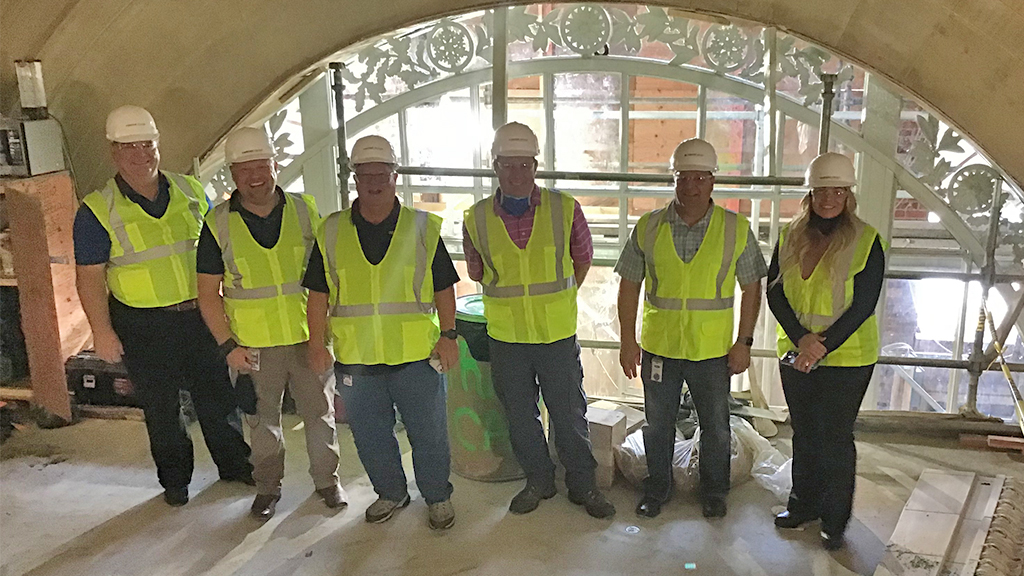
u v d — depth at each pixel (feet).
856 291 7.47
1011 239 10.30
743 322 8.22
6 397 11.34
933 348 15.31
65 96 11.02
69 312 11.18
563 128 11.71
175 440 9.07
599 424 9.33
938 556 7.83
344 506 9.20
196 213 9.00
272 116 11.70
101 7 10.23
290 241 8.36
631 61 10.94
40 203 10.53
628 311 8.45
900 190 11.49
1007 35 8.66
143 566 8.15
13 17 10.44
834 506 7.97
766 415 10.73
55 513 9.14
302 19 10.44
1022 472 9.68
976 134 9.61
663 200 12.82
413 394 8.26
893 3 9.11
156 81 10.94
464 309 9.45
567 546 8.35
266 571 8.05
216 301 8.38
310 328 8.20
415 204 13.03
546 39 10.86
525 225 8.13
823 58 10.33
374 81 11.49
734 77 10.77
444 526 8.65
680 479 9.17
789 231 7.78
